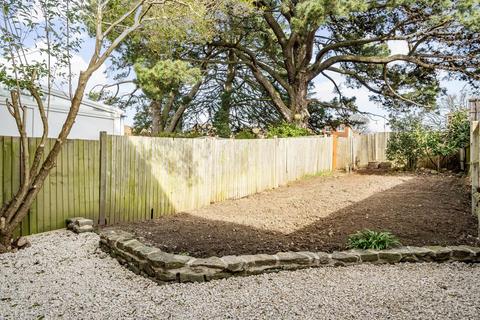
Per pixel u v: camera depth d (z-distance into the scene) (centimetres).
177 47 1199
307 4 996
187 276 332
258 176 857
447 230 488
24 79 427
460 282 332
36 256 389
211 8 853
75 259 388
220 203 730
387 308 281
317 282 336
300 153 1031
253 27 1375
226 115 1730
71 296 302
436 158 1129
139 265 353
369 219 549
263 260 358
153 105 1436
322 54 1381
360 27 1336
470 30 1059
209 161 717
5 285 320
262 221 573
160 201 613
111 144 537
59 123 732
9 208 404
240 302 293
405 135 1183
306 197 766
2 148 427
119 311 277
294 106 1408
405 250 396
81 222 471
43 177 424
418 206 616
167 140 625
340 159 1240
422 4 1104
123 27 676
